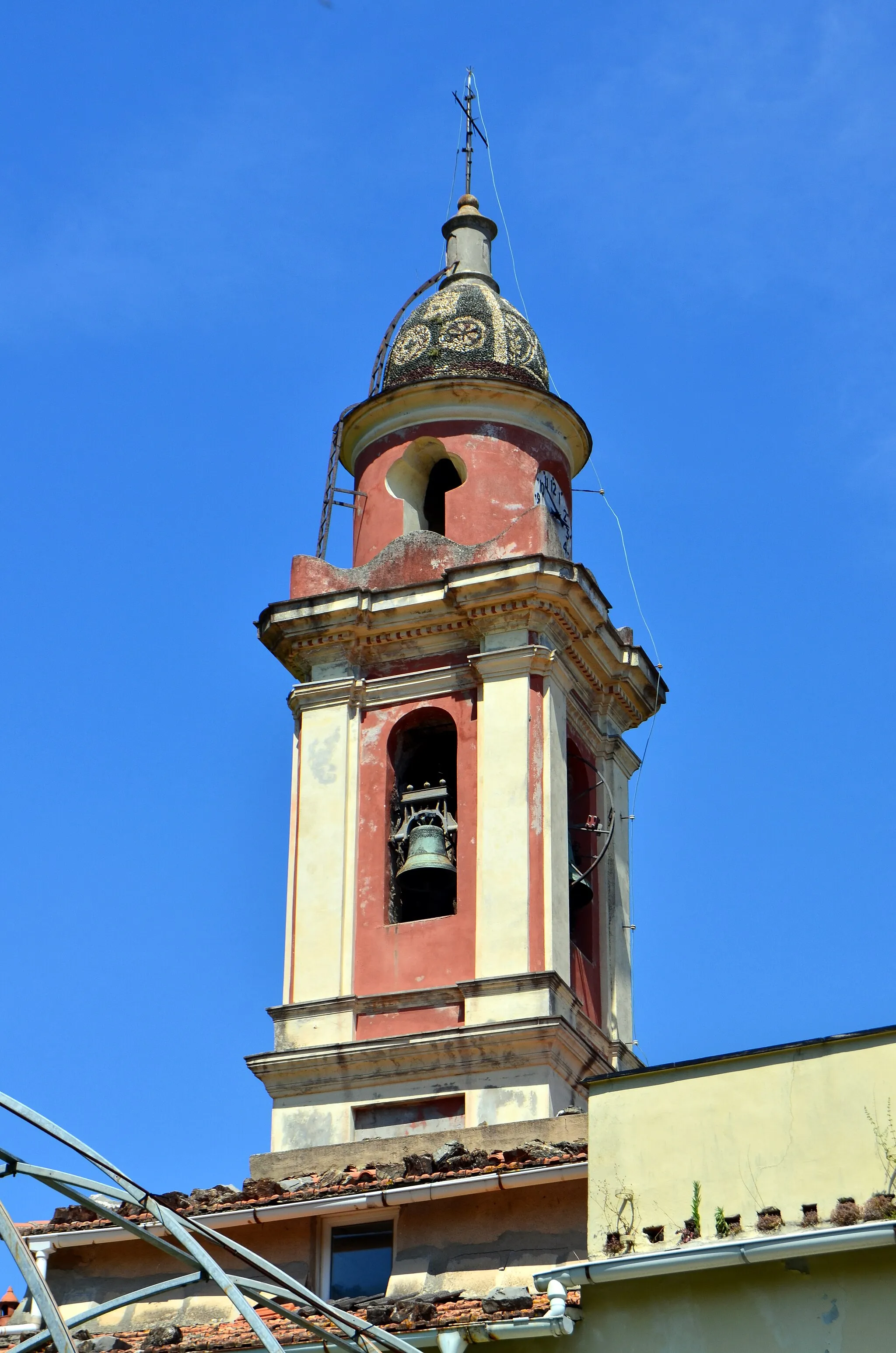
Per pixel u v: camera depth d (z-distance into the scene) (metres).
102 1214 19.09
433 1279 24.06
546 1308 20.95
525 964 31.53
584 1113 26.73
